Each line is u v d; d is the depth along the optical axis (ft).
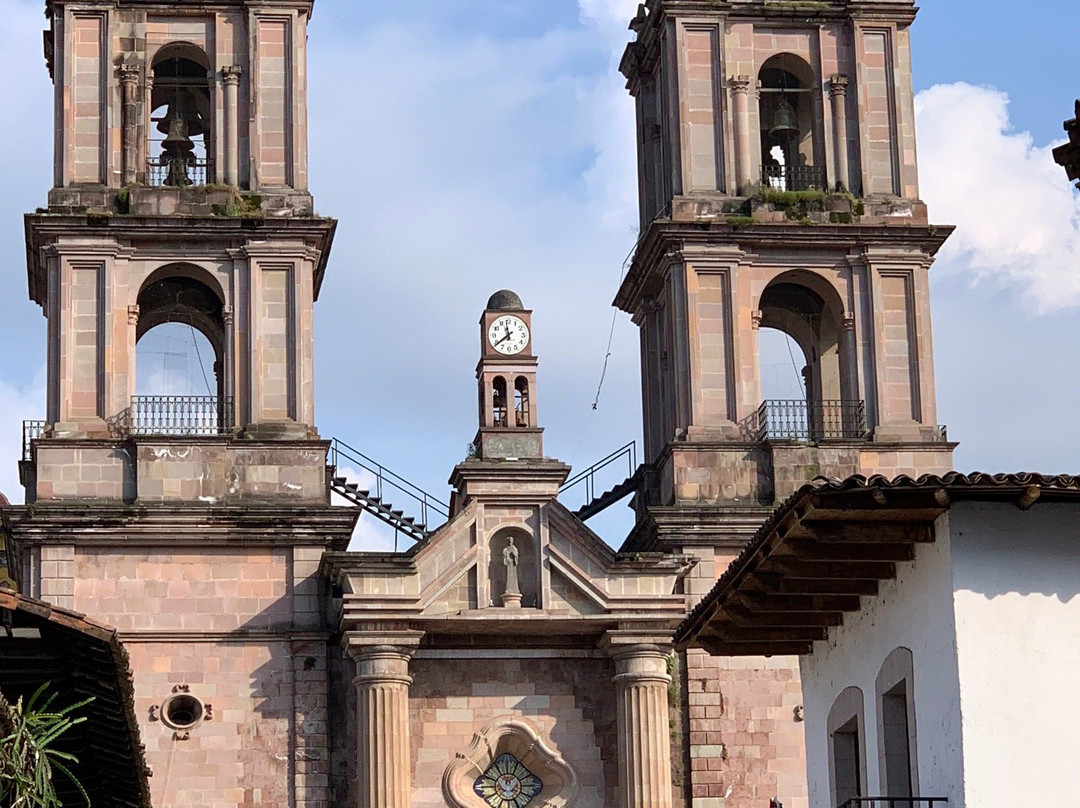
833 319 256.52
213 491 237.25
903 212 251.19
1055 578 118.52
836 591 131.54
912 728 123.85
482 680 237.66
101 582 233.96
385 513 258.78
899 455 245.24
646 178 264.52
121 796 143.33
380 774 229.45
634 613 235.61
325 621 236.43
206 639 234.38
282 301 242.99
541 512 237.66
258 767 232.32
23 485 245.45
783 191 250.98
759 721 237.66
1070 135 127.13
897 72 255.70
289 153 246.47
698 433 244.22
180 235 242.17
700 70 253.65
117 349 240.12
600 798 236.63
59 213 240.53
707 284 248.32
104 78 246.47
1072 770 116.67
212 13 249.34
